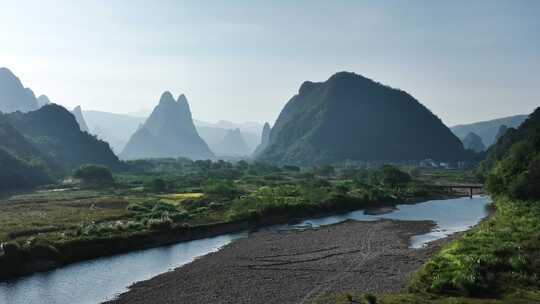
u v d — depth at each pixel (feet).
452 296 112.16
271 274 155.53
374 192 399.44
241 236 237.25
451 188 483.51
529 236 160.35
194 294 134.41
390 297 113.91
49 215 252.83
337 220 295.28
